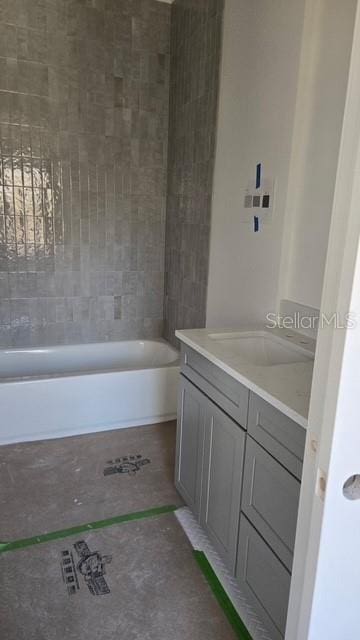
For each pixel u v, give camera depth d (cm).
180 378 211
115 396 287
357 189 63
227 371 161
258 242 235
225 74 250
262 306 236
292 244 216
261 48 221
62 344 340
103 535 195
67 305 338
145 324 365
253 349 212
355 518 75
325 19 187
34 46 289
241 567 160
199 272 296
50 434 277
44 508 212
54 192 315
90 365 344
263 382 145
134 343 354
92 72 306
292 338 201
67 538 192
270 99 218
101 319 351
